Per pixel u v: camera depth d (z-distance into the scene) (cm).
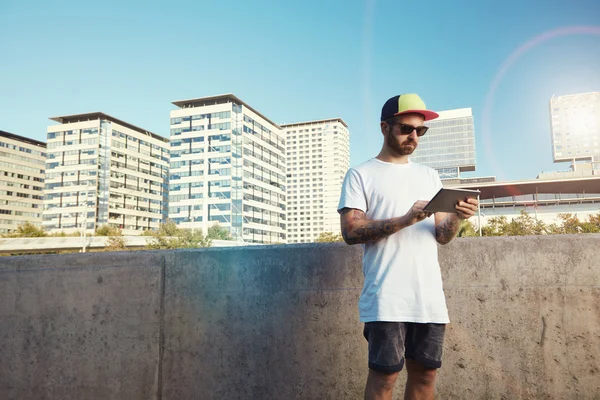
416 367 178
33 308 274
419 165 193
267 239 13975
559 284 228
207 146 12800
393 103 182
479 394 228
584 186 12731
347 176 191
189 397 253
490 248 234
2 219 14112
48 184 13050
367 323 175
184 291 260
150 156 14962
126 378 259
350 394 237
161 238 6425
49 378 266
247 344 250
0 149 14275
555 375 224
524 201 12938
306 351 244
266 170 14388
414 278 171
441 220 196
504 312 230
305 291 247
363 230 170
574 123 19875
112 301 266
